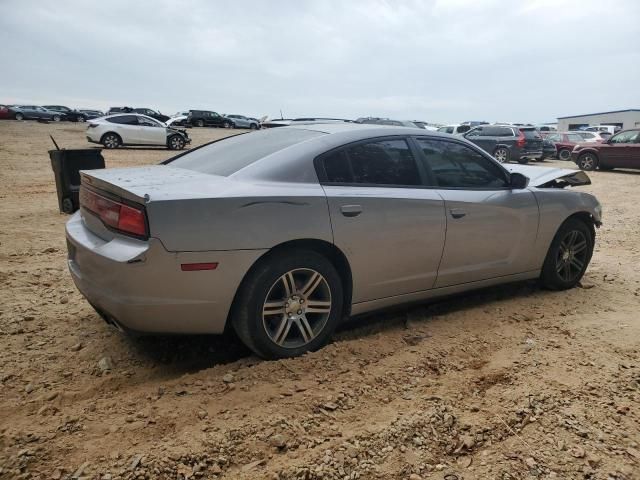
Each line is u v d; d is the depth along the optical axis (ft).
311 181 10.91
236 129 142.31
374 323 13.24
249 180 10.45
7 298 14.06
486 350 11.60
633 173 62.28
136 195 9.18
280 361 10.49
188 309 9.52
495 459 7.87
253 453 7.75
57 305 13.75
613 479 7.48
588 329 12.93
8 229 22.75
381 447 8.01
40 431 8.11
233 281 9.73
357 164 11.70
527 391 9.75
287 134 12.57
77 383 9.77
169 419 8.52
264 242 9.90
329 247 10.92
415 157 12.69
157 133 73.31
